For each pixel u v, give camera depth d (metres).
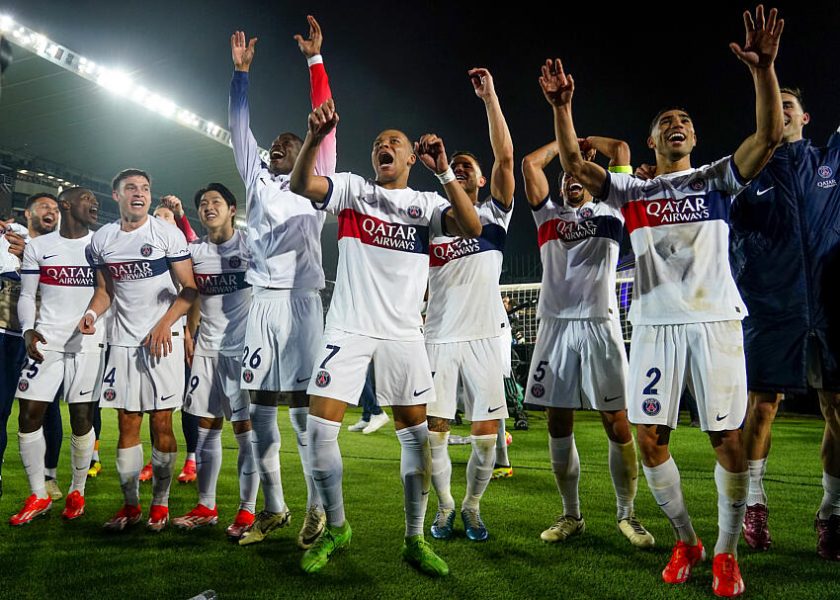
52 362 3.46
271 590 2.32
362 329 2.62
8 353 3.93
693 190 2.60
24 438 3.38
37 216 3.84
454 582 2.41
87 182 18.45
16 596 2.27
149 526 3.16
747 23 2.30
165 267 3.39
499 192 3.30
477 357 3.23
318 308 3.17
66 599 2.24
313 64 3.41
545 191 3.37
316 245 3.24
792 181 3.05
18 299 3.81
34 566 2.60
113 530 3.13
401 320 2.68
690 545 2.52
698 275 2.55
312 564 2.51
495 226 3.43
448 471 3.20
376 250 2.69
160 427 3.22
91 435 3.54
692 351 2.52
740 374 2.46
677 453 5.55
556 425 3.08
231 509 3.59
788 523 3.24
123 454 3.19
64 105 14.59
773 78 2.28
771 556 2.73
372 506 3.58
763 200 3.10
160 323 3.23
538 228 3.39
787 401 10.00
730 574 2.29
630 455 3.02
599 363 3.05
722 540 2.35
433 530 3.07
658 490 2.53
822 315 2.91
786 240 3.02
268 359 3.01
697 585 2.39
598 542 2.95
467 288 3.35
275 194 3.15
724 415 2.41
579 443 6.35
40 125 15.38
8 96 13.88
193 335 3.77
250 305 3.39
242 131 3.35
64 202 3.65
